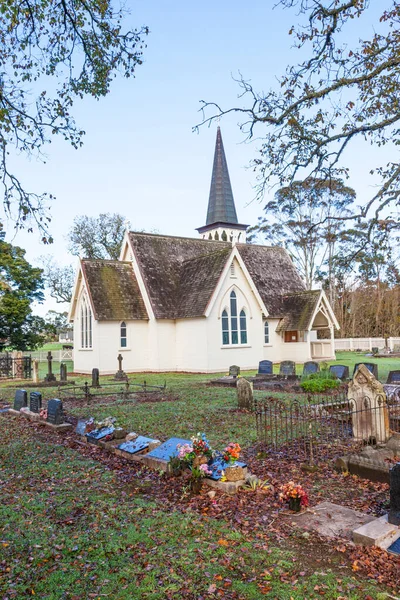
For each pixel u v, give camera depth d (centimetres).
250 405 1620
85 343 3556
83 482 905
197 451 886
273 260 4512
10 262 4119
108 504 781
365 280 6075
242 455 1065
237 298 3425
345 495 811
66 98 1169
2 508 770
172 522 696
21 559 598
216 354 3266
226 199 6144
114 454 1123
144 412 1622
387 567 557
